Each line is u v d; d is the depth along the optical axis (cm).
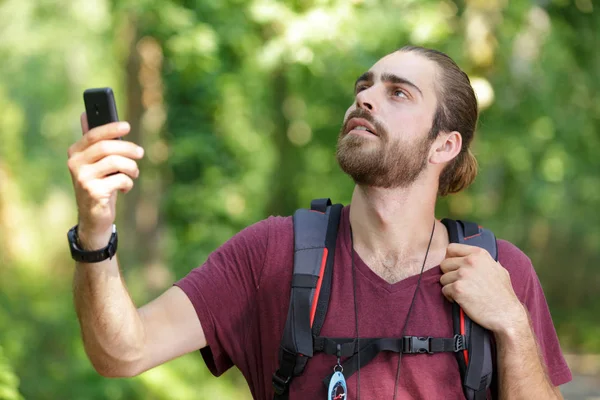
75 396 1395
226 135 1736
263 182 2539
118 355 450
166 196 1708
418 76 496
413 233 494
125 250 1702
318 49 1523
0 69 2869
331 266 482
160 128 1700
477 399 468
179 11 1550
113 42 1766
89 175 395
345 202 2648
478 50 1872
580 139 2412
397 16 1655
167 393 1425
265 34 1636
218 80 1666
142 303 1631
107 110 401
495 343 482
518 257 513
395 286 480
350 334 470
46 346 1552
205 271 492
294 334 465
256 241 495
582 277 3475
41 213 2861
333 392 454
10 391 864
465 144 528
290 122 2694
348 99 2453
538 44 2209
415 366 466
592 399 2020
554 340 521
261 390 490
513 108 2236
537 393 467
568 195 3044
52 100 3203
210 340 484
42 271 2198
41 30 2738
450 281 482
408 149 485
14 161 2406
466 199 2327
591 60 2284
